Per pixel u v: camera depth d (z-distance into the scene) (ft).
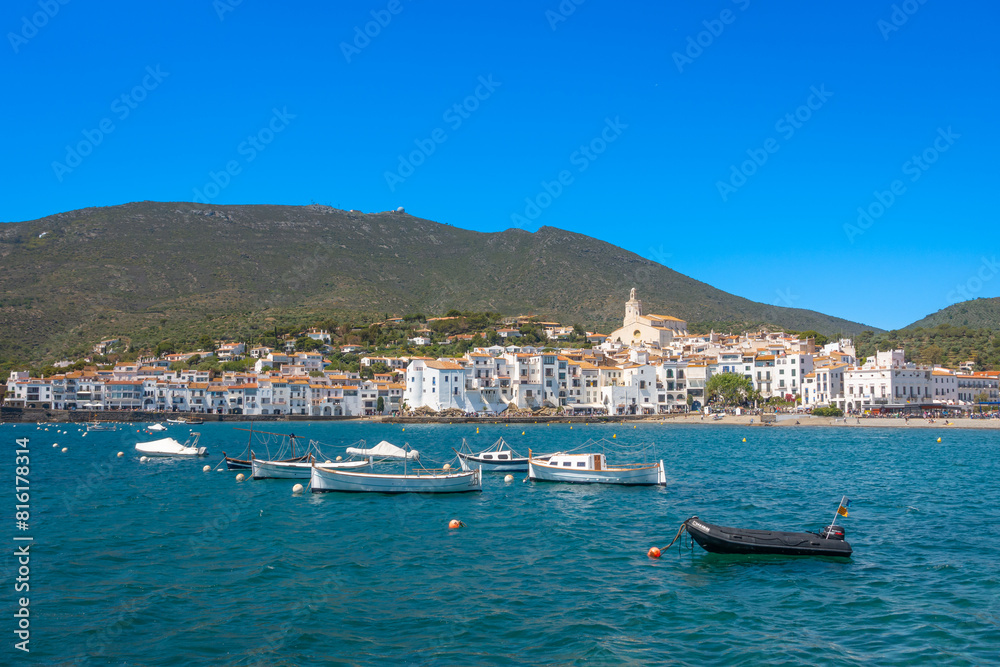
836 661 87.76
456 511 187.42
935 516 176.24
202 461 319.27
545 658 89.15
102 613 104.99
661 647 92.27
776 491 220.64
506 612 105.29
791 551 133.69
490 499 207.31
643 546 146.30
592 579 122.11
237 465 282.97
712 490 223.51
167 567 129.90
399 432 552.41
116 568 129.08
